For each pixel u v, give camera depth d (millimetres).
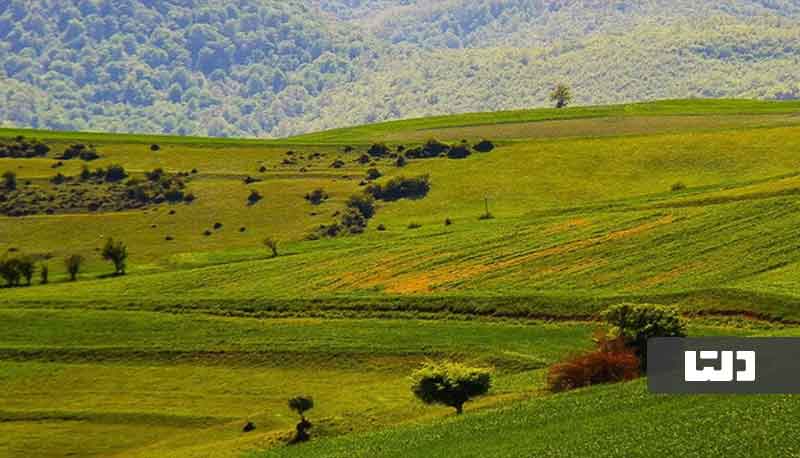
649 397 122438
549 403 128875
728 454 96500
